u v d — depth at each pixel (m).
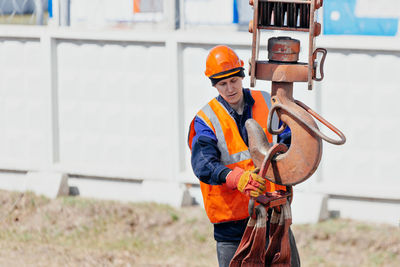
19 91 19.83
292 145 7.52
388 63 16.81
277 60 7.46
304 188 17.66
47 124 19.59
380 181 17.31
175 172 18.67
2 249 15.77
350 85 17.12
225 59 8.44
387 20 16.73
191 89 18.31
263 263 7.96
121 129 19.12
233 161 8.66
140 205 18.42
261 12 7.30
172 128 18.52
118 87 18.95
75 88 19.34
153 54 18.45
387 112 17.02
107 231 17.25
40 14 19.47
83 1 19.02
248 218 8.81
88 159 19.56
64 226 17.55
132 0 18.59
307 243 16.22
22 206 18.64
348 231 16.56
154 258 15.52
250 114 8.77
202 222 17.42
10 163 20.03
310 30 7.09
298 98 17.48
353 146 17.36
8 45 19.70
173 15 18.25
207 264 15.16
